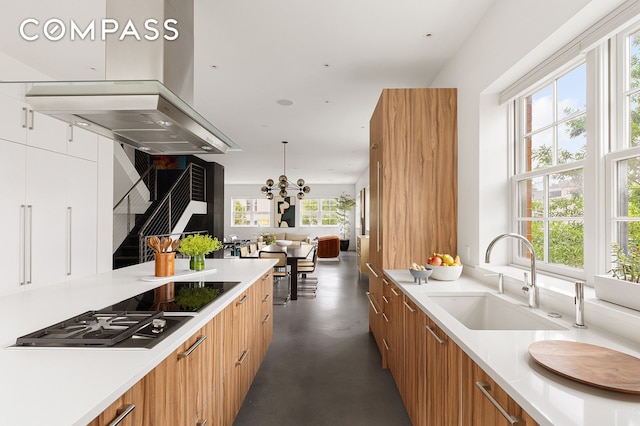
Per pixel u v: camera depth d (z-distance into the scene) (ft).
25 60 10.75
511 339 4.42
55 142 9.36
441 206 10.39
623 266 4.97
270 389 8.89
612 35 5.40
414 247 10.39
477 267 8.87
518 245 8.57
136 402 3.38
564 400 2.88
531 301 6.00
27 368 3.29
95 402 2.66
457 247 10.34
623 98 5.45
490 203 8.88
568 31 5.93
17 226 8.33
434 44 10.02
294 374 9.77
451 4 8.17
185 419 4.54
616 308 4.64
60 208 9.51
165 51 6.32
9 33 9.16
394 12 8.45
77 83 5.11
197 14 8.50
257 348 9.25
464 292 7.41
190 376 4.71
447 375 5.04
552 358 3.59
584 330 4.74
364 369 10.09
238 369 7.22
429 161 10.42
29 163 8.63
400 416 7.66
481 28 8.76
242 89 13.69
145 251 19.47
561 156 7.04
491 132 8.91
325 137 21.91
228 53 10.60
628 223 5.34
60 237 9.49
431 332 5.64
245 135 21.49
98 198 10.89
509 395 3.19
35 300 6.18
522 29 6.94
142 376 3.30
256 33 9.41
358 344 12.10
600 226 5.74
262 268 10.08
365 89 13.62
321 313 16.15
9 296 6.51
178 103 5.90
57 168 9.42
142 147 8.37
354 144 23.89
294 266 18.97
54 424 2.35
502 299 6.70
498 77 7.92
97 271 10.82
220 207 34.04
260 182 48.06
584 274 6.17
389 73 12.07
